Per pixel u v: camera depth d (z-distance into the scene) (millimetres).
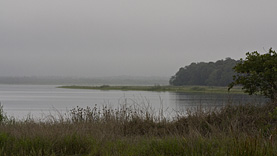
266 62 13414
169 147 8359
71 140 9188
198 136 9086
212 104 12977
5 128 10883
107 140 9758
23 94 86750
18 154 8328
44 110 33094
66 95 79812
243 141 7730
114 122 12203
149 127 11930
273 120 10930
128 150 8539
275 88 13500
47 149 8594
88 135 9898
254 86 14031
